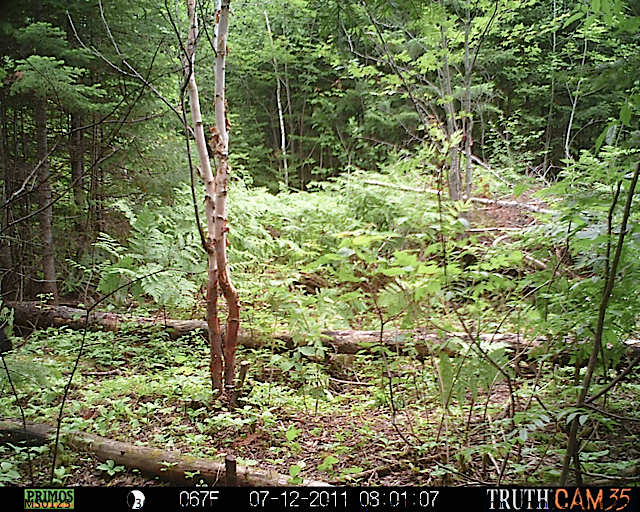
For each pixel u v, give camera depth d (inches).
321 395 159.9
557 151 447.8
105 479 122.6
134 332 227.6
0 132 267.6
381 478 116.5
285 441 137.4
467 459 103.5
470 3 275.4
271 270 245.1
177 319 241.0
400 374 149.4
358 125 481.4
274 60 471.8
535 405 120.8
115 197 285.7
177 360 190.7
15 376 119.5
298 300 149.6
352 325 201.5
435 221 130.2
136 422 144.6
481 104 378.3
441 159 113.7
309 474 120.5
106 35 270.5
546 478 99.7
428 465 118.4
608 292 79.3
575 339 112.0
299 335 158.7
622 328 108.3
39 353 197.2
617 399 142.3
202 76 394.3
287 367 152.6
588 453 105.8
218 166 160.7
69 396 163.8
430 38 258.1
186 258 235.9
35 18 266.1
